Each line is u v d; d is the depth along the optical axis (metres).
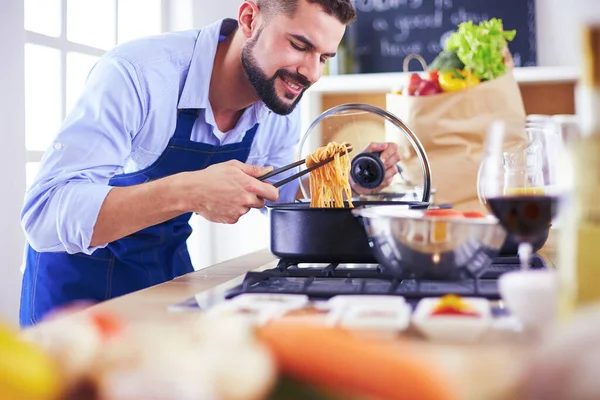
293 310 0.89
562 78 3.48
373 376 0.48
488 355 0.68
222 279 1.28
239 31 1.85
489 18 3.87
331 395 0.49
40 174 1.63
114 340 0.50
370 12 4.02
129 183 1.90
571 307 0.68
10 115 2.26
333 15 1.70
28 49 2.46
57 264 1.89
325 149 1.54
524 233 0.97
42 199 1.58
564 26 3.76
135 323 0.85
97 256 1.88
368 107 1.70
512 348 0.71
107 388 0.46
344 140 1.87
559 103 3.69
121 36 3.03
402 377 0.47
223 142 1.96
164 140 1.86
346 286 1.10
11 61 2.26
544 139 1.01
